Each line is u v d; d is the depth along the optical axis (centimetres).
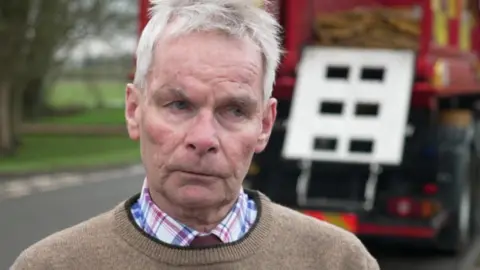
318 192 771
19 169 2009
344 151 766
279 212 221
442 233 853
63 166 2114
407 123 796
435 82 791
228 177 199
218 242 207
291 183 802
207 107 197
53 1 2212
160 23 200
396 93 776
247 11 201
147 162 203
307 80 800
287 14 828
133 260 204
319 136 777
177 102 199
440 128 809
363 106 782
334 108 788
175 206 204
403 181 781
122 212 210
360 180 764
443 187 800
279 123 818
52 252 207
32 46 2222
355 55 805
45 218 1166
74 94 5309
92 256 205
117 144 2931
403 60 790
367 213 750
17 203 1343
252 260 209
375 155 757
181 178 197
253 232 212
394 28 830
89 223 212
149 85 202
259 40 202
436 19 847
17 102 2600
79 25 2477
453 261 839
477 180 946
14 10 2162
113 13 2775
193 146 195
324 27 848
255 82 201
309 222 222
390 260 835
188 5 199
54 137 3134
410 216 771
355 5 890
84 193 1511
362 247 223
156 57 200
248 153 202
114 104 4859
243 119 201
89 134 3300
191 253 203
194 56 196
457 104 903
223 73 196
